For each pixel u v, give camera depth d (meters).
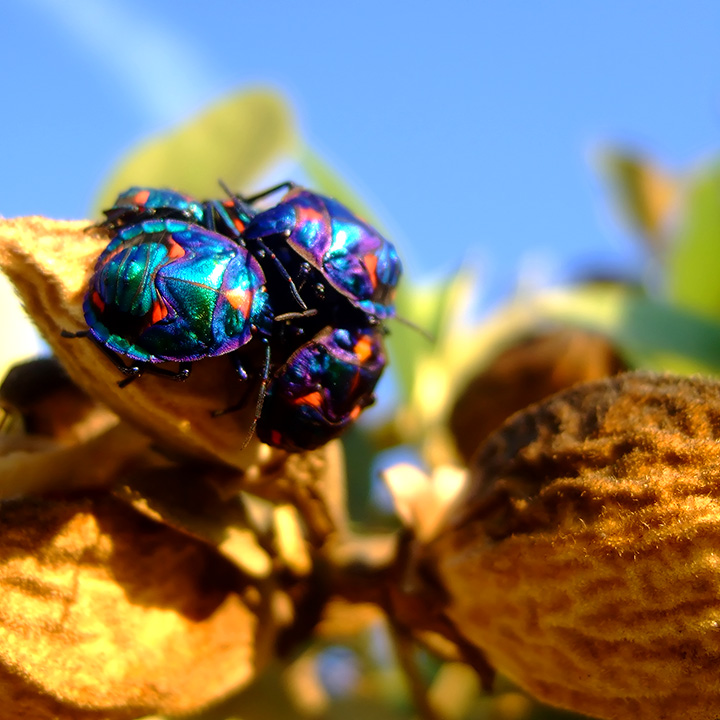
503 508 0.13
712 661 0.12
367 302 0.13
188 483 0.13
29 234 0.13
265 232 0.13
